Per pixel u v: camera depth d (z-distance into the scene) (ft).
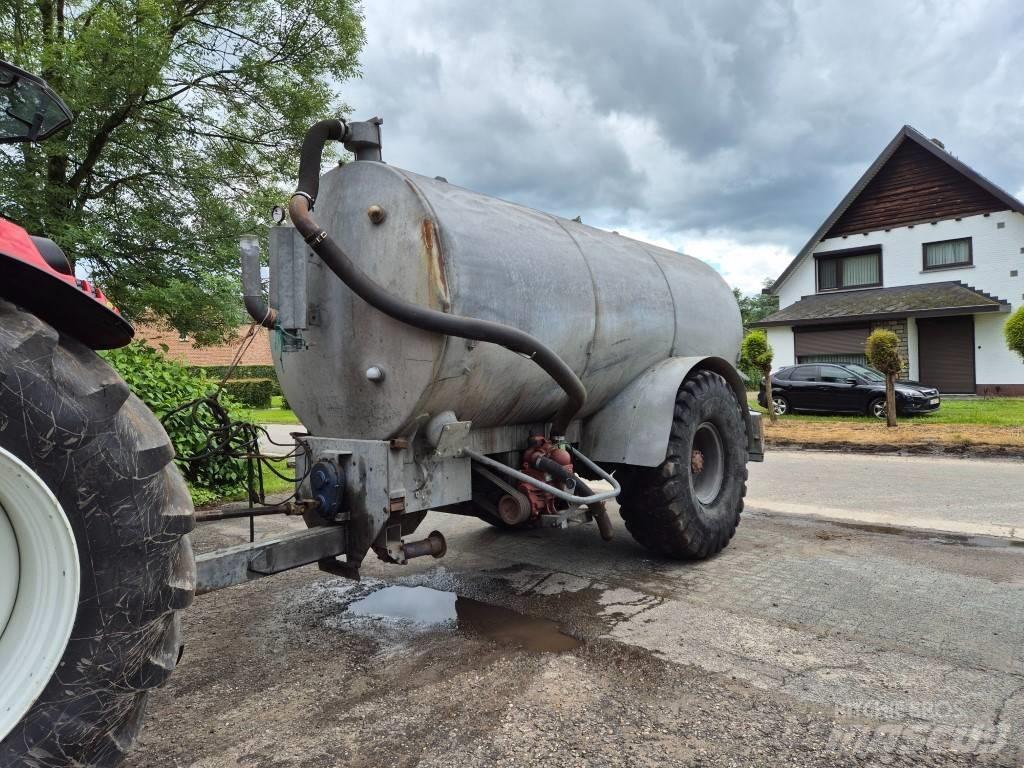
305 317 10.14
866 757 7.17
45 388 5.18
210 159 32.60
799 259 72.64
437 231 9.87
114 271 29.81
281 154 34.17
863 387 47.03
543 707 8.27
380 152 11.03
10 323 5.24
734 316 18.58
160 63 27.84
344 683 8.97
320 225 10.90
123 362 20.07
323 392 11.02
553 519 12.12
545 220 13.34
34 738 5.21
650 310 14.65
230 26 32.48
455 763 7.07
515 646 10.20
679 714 8.09
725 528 15.14
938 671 9.23
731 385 16.69
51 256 7.23
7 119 9.56
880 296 65.87
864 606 11.82
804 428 41.09
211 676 9.21
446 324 9.45
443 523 19.03
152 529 5.67
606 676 9.12
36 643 5.29
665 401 13.84
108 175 31.40
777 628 10.82
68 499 5.27
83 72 26.09
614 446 14.02
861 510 20.13
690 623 11.08
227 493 21.81
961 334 61.41
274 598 12.51
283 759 7.15
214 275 29.12
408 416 10.00
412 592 12.82
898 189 66.28
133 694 5.69
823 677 9.06
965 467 28.19
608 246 14.65
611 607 11.91
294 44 33.53
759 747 7.37
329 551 9.91
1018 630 10.68
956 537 16.90
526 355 10.46
